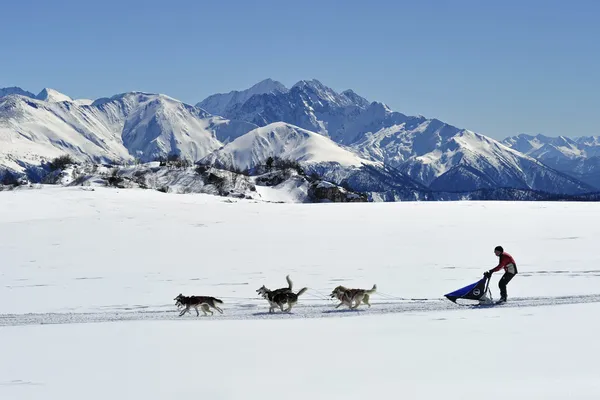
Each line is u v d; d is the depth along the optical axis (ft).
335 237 126.93
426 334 45.09
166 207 183.21
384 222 152.25
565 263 90.27
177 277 85.30
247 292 74.08
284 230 138.62
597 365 34.83
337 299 63.31
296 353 39.73
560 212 172.04
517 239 118.83
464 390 30.71
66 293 74.38
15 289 77.51
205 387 32.35
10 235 128.57
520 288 70.90
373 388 31.48
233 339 45.01
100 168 494.18
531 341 41.39
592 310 54.39
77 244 118.21
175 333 48.08
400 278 81.00
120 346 43.04
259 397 30.53
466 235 126.41
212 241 122.42
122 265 96.32
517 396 29.58
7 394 31.55
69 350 41.88
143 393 31.45
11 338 46.65
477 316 52.90
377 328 48.49
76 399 30.58
